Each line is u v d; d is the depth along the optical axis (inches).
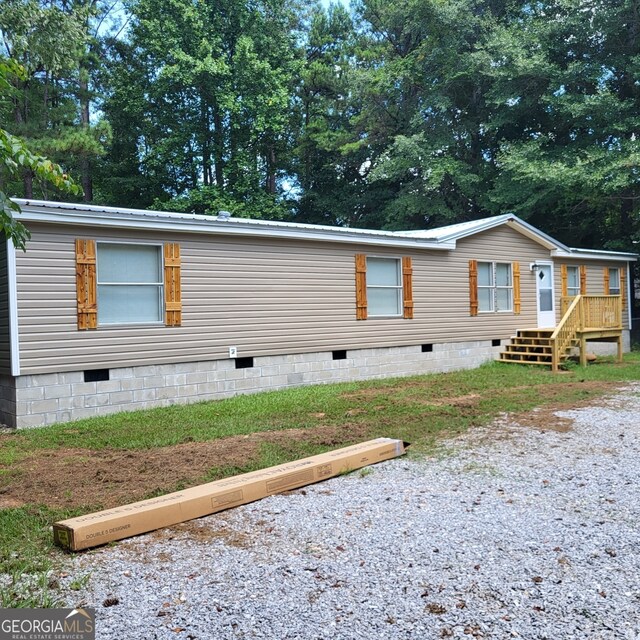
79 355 329.7
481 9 863.1
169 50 858.1
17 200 299.4
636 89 745.0
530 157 730.8
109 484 200.8
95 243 335.6
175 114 933.8
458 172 818.2
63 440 275.0
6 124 674.8
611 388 403.5
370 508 177.9
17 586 128.6
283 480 196.5
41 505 180.4
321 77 1059.9
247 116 932.0
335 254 452.1
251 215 926.4
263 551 147.6
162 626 112.2
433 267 520.4
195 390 377.4
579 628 110.4
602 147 716.7
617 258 705.0
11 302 307.3
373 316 476.7
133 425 302.4
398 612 116.9
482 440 261.4
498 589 125.9
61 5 876.0
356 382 449.4
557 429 279.6
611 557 140.9
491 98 803.4
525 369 521.3
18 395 310.2
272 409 335.6
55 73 734.5
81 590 127.3
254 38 937.5
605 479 202.5
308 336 434.3
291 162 1091.3
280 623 113.0
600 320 560.4
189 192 914.1
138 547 151.9
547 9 794.8
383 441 241.1
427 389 406.0
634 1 693.3
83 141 679.7
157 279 363.3
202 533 161.3
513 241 592.7
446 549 146.7
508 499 183.9
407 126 935.0
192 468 217.0
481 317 560.4
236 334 395.2
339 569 136.3
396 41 1058.1
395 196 1001.5
